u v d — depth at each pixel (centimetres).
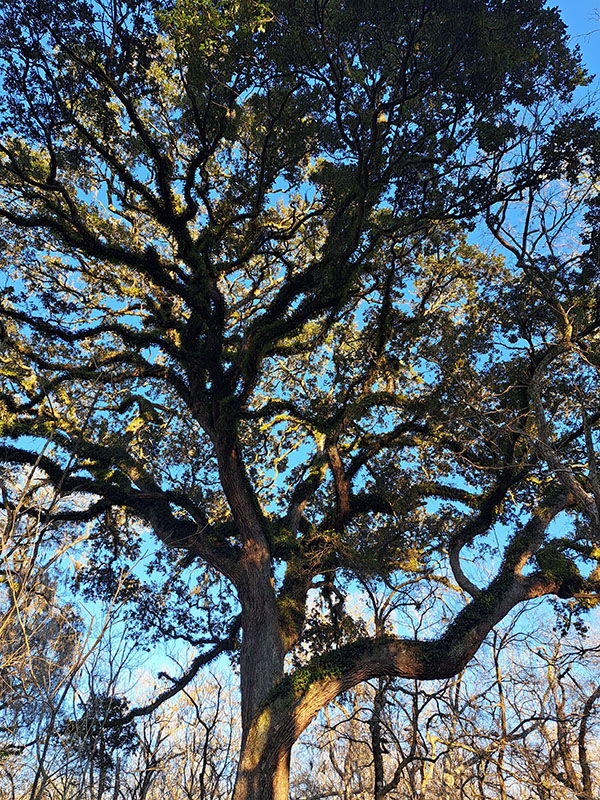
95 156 1770
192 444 2059
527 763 1647
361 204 1448
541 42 1309
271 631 1633
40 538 685
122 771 1714
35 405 1844
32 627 739
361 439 1919
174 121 1741
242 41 1261
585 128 1344
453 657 1516
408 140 1420
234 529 1880
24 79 1386
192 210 1655
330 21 1258
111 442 1900
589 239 1401
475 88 1340
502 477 1686
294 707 1466
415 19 1255
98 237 1792
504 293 1513
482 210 1455
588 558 1778
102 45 1401
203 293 1744
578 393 1529
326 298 1644
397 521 1798
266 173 1627
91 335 1767
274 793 1396
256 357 1702
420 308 1791
